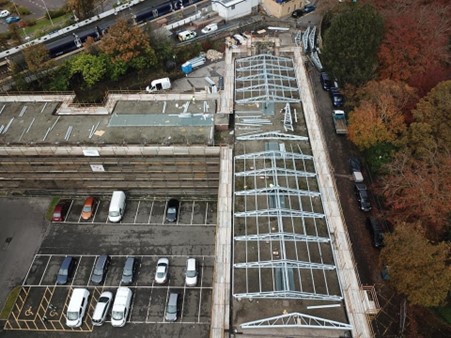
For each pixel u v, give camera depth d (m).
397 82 59.59
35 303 47.44
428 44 61.84
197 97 56.44
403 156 51.66
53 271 50.38
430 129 52.06
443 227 48.19
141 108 55.34
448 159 48.25
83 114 55.03
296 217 40.91
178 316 45.75
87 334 44.75
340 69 65.00
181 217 55.47
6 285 49.19
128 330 44.94
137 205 57.09
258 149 48.03
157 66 76.12
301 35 84.81
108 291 48.06
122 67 71.56
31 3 93.25
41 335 44.72
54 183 57.53
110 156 51.38
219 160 50.28
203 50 82.06
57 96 58.34
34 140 51.62
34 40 78.31
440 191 46.81
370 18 60.78
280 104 53.94
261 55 60.94
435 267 40.88
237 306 34.66
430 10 68.38
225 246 38.69
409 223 47.06
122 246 52.62
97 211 56.44
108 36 70.06
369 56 63.16
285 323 33.22
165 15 88.81
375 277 48.38
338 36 62.94
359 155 62.22
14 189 58.75
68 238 53.69
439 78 61.38
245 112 52.91
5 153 51.59
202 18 88.19
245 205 42.06
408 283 42.09
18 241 53.47
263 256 37.72
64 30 81.50
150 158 51.59
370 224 52.50
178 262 50.84
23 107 56.69
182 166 53.31
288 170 45.00
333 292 35.25
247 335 33.06
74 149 50.72
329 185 43.81
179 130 51.75
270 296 34.81
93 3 84.81
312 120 51.22
